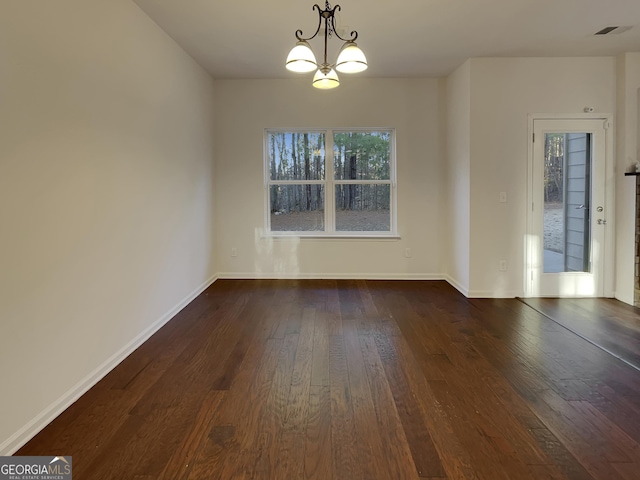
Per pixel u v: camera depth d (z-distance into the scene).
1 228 1.87
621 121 4.45
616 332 3.53
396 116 5.43
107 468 1.80
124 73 3.01
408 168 5.49
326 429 2.10
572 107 4.52
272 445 1.96
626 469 1.79
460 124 4.86
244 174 5.52
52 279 2.21
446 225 5.50
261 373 2.75
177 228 4.11
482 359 2.97
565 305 4.37
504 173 4.60
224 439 2.01
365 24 3.63
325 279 5.60
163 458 1.87
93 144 2.61
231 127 5.48
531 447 1.95
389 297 4.71
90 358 2.57
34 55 2.07
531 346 3.22
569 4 3.28
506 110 4.55
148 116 3.42
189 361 2.95
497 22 3.62
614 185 4.57
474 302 4.50
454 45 4.14
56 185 2.25
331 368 2.82
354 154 5.61
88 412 2.26
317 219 5.69
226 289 5.07
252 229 5.57
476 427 2.12
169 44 3.87
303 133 5.61
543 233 4.66
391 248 5.58
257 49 4.23
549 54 4.42
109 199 2.80
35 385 2.07
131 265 3.12
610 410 2.28
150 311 3.47
